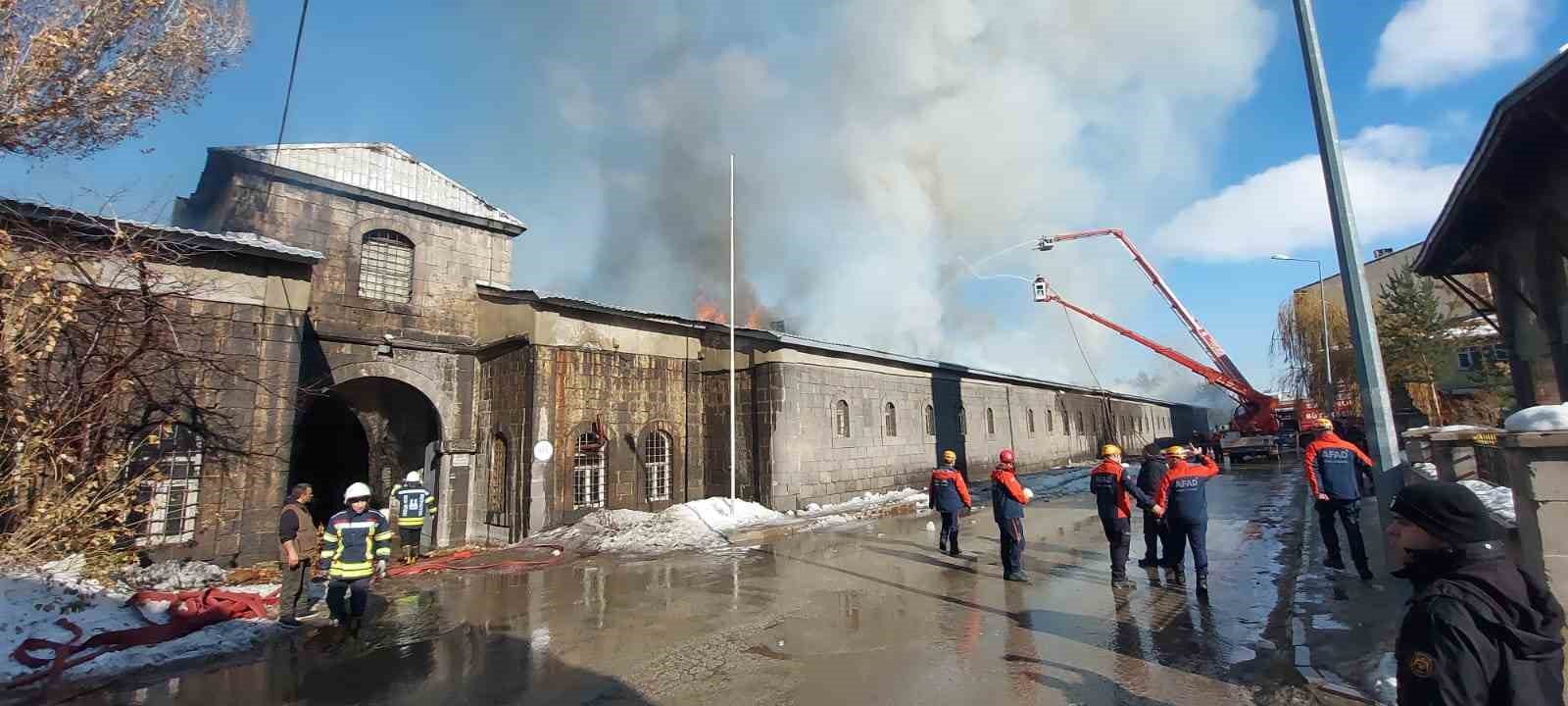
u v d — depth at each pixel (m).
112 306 9.64
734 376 19.05
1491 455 7.08
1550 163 9.09
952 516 12.17
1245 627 7.03
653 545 14.02
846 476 21.05
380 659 7.05
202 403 11.30
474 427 17.77
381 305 16.45
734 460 18.05
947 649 6.68
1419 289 33.44
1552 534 3.46
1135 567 10.58
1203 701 5.12
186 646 7.26
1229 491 20.75
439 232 17.72
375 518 9.61
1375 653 5.55
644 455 18.66
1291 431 35.88
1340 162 8.23
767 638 7.31
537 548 14.42
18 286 8.57
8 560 7.90
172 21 9.95
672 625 7.99
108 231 9.92
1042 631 7.17
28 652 6.62
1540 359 12.82
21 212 9.22
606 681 6.14
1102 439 42.75
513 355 17.03
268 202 15.02
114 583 8.69
